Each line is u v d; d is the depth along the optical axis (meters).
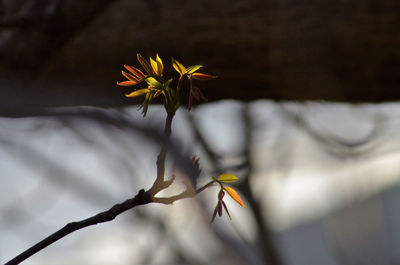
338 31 2.71
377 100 2.87
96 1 2.43
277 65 2.77
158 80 1.27
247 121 4.49
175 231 5.00
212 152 4.23
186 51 2.79
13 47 2.56
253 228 4.47
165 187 1.27
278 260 4.43
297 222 8.69
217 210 1.25
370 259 5.06
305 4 2.73
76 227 1.27
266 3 2.74
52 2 2.51
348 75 2.77
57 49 2.59
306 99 2.87
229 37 2.74
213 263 3.51
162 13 2.77
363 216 5.13
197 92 1.26
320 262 8.12
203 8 2.77
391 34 2.67
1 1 2.53
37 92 2.71
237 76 2.80
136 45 2.76
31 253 1.26
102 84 2.77
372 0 2.70
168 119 1.27
